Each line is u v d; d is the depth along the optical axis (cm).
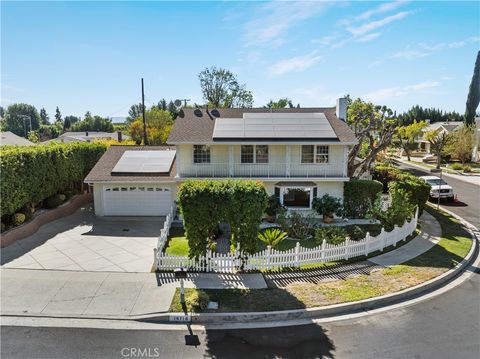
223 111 2572
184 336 941
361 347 901
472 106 6228
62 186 2308
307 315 1057
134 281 1239
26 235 1766
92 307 1059
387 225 1898
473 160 5631
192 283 1239
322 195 2203
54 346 882
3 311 1027
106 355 851
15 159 1722
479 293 1237
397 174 2759
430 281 1296
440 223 2172
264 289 1205
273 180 2117
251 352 875
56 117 18000
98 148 3022
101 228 1945
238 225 1332
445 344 918
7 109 11394
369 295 1171
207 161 2183
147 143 4078
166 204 2205
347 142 2070
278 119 2358
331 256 1490
